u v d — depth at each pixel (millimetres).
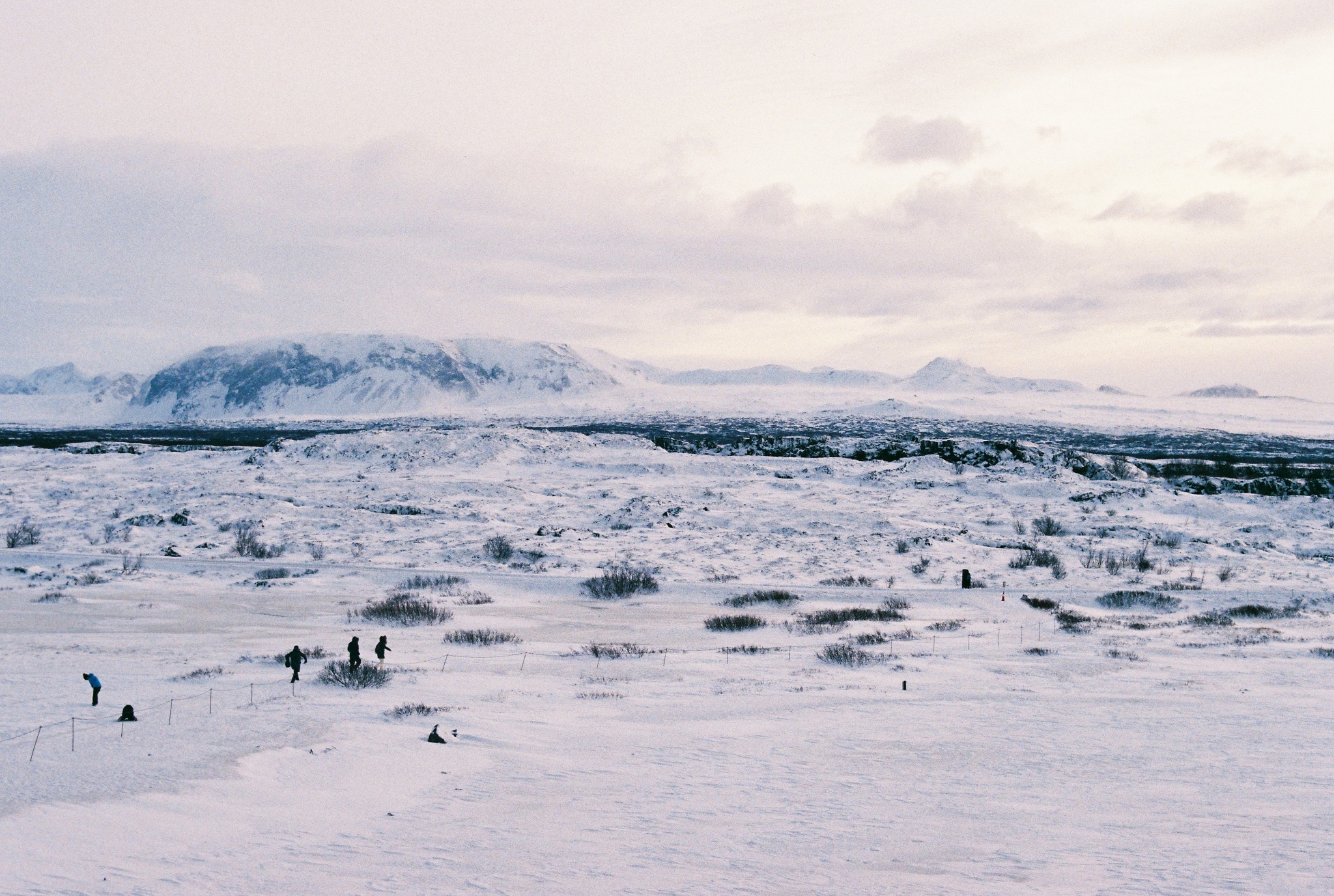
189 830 11688
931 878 9672
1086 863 10039
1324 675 23484
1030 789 13711
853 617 34844
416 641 29297
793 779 14438
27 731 17125
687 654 27125
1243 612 36469
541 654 27047
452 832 11758
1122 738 16953
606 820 12289
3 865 10070
